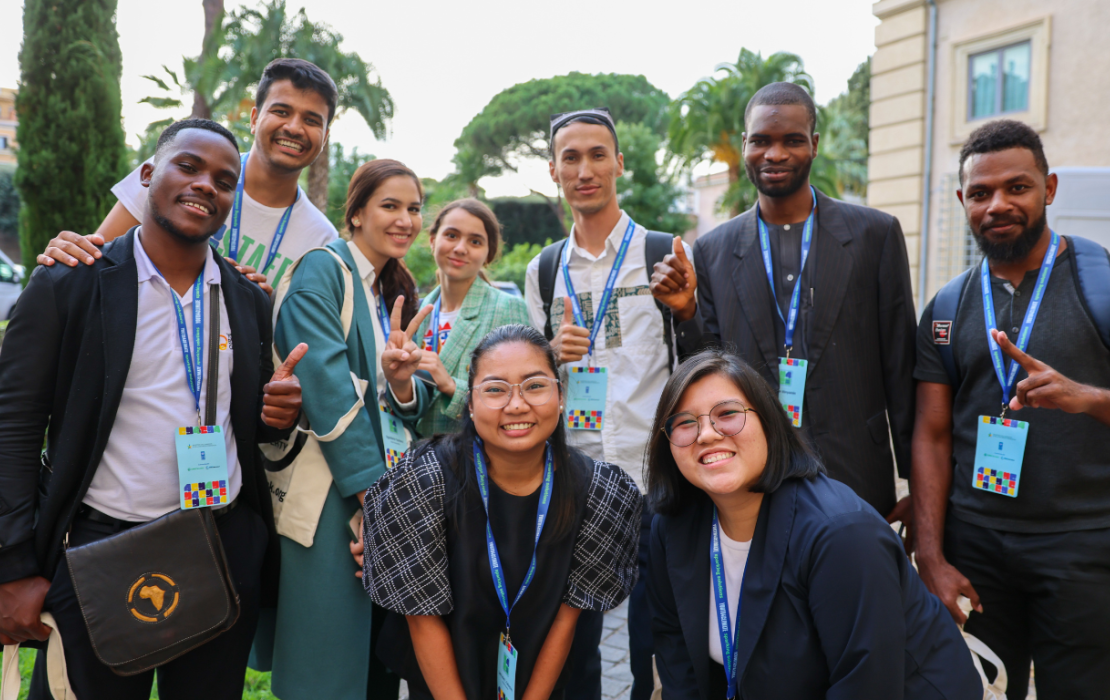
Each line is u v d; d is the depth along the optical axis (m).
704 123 17.72
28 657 3.37
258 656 2.49
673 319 2.62
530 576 1.93
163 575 1.86
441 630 1.94
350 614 2.17
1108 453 2.16
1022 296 2.36
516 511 1.97
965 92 9.92
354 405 2.17
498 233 3.07
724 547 2.00
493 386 1.85
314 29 15.76
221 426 2.04
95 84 12.79
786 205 2.67
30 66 12.54
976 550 2.38
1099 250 2.31
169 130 2.00
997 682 2.06
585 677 2.33
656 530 2.16
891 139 10.65
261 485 2.18
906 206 10.50
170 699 2.04
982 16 9.66
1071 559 2.17
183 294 2.04
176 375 1.98
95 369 1.87
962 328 2.46
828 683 1.78
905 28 10.38
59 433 1.90
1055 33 9.02
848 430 2.48
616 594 2.01
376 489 1.98
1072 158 8.98
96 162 12.84
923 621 1.74
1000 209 2.29
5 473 1.82
